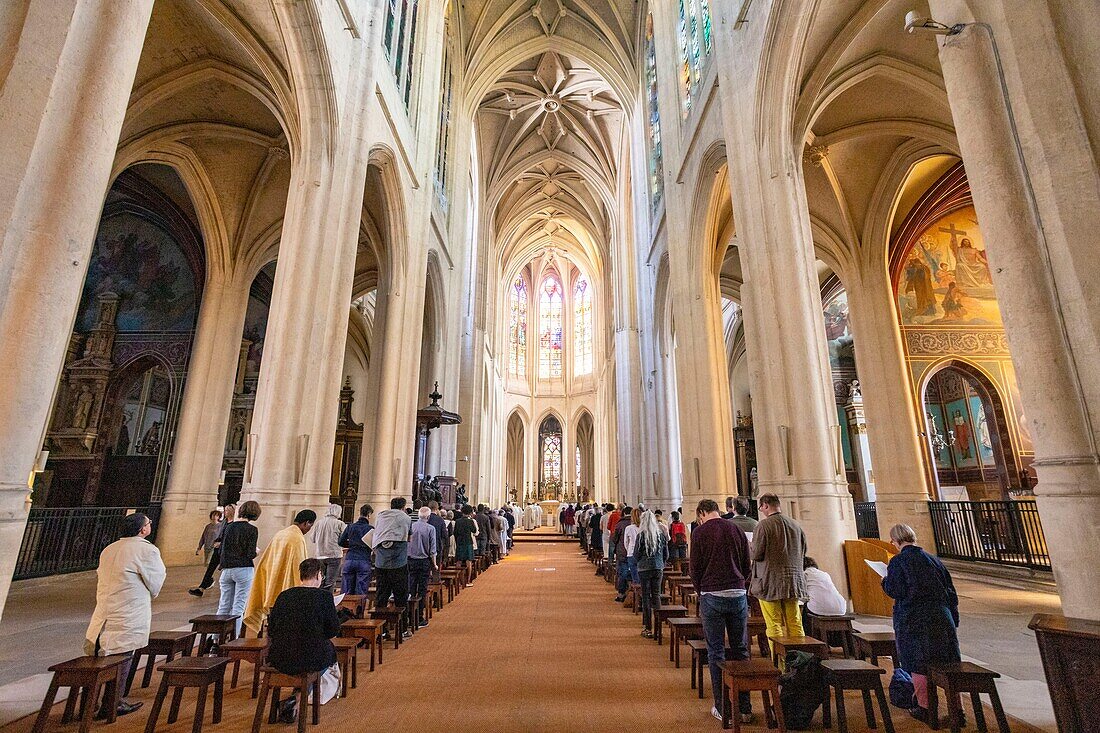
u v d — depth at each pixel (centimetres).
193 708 388
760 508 448
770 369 757
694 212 1201
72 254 316
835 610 487
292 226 784
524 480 3828
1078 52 324
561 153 2755
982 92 353
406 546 598
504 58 2130
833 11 798
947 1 385
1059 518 291
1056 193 314
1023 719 352
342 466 2122
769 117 805
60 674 320
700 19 1182
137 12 362
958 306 1455
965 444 1708
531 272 4216
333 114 819
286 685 338
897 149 1277
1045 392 306
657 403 1714
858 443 1925
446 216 1819
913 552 372
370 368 1279
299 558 471
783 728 329
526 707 393
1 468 279
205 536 826
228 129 1156
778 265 773
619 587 834
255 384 1848
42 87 310
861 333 1396
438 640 592
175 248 1515
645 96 1906
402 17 1209
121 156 1093
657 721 368
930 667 340
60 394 1458
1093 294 296
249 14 800
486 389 2777
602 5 2000
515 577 1135
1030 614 688
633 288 2270
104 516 1136
